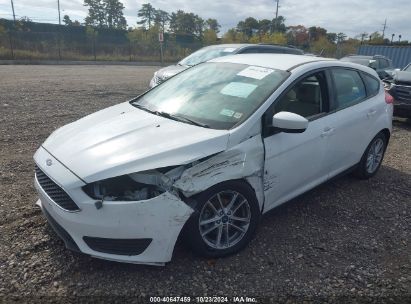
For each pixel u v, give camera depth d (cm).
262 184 342
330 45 3875
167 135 317
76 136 338
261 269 317
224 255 328
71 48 3234
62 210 287
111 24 7581
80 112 884
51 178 294
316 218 410
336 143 421
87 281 292
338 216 417
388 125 518
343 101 437
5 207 396
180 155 291
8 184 454
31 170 502
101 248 287
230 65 429
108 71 2241
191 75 441
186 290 288
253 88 368
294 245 354
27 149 588
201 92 391
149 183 281
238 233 338
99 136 328
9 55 2720
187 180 289
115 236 279
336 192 480
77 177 282
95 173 279
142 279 297
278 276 309
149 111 386
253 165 327
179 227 288
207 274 307
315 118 394
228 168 309
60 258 315
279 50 1089
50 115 833
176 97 400
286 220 401
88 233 281
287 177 368
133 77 1858
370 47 2800
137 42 3659
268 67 399
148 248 286
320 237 371
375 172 535
